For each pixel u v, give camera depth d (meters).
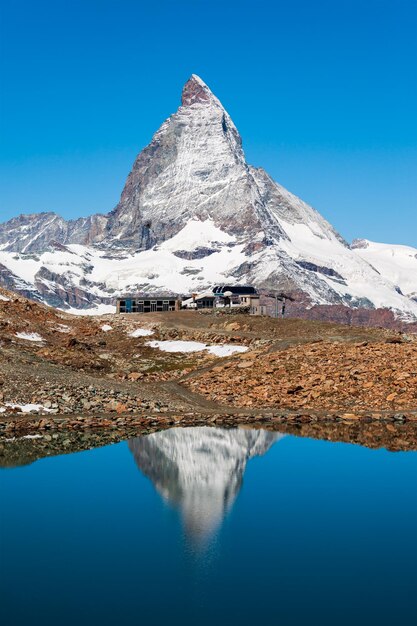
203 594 43.88
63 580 45.84
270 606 42.25
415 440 82.81
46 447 78.56
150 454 76.31
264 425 90.62
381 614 41.38
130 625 40.28
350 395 101.19
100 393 101.50
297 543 51.84
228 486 65.19
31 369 107.50
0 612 41.78
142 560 48.78
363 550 50.56
